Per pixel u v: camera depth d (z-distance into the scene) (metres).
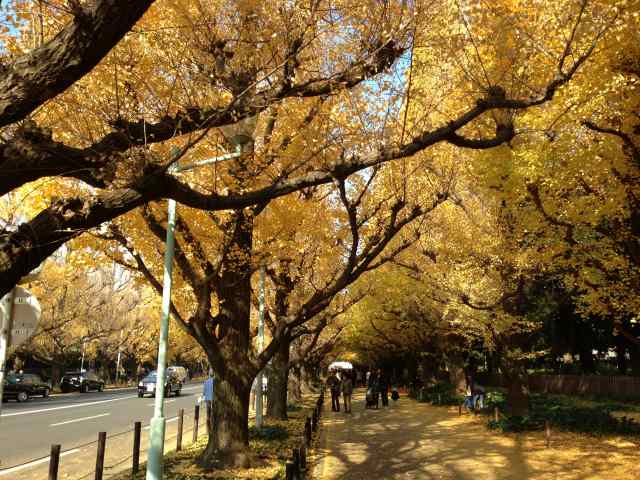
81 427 17.05
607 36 7.30
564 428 14.18
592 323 26.39
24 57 3.73
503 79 8.43
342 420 18.52
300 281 15.05
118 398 33.00
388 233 9.73
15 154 4.33
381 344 37.62
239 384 10.06
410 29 7.18
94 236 8.84
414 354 36.12
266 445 11.78
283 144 8.58
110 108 6.23
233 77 7.61
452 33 7.60
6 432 15.48
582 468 9.52
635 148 8.33
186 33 7.05
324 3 7.27
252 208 9.52
